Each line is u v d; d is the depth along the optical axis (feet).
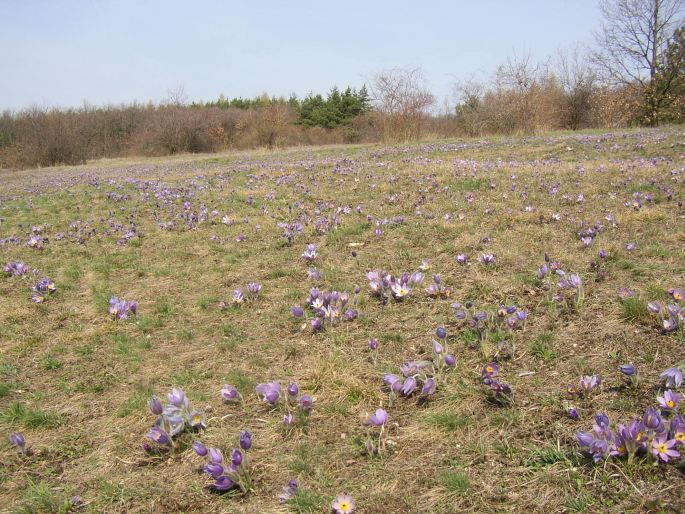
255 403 10.61
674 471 7.38
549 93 81.92
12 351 13.99
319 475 8.40
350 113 145.59
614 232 17.76
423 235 19.90
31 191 45.98
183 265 19.84
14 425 10.70
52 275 20.13
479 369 10.78
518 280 14.52
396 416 9.72
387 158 47.37
